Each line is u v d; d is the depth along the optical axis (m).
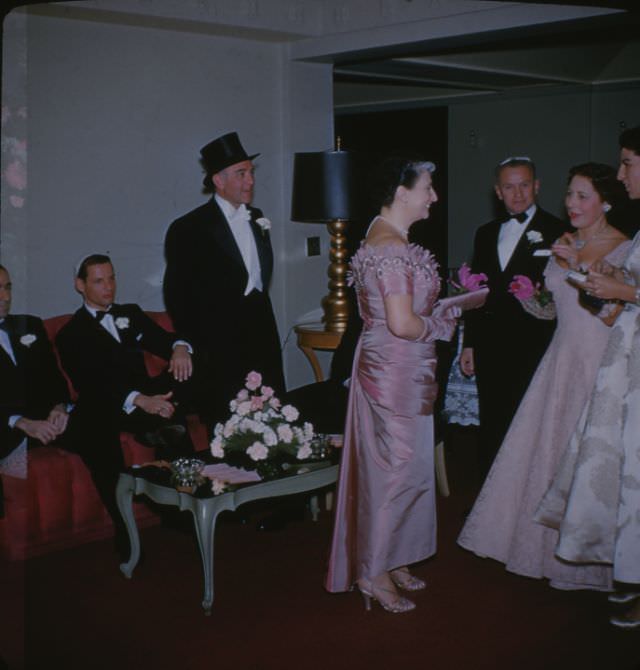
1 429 3.39
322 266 6.65
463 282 3.87
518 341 4.33
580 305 3.60
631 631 3.51
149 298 5.68
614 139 8.97
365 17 5.93
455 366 5.32
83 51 5.25
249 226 4.96
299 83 6.34
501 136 9.52
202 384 4.78
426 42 5.79
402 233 3.52
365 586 3.69
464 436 6.39
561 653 3.34
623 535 3.31
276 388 5.00
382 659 3.33
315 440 3.96
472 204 9.79
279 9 5.86
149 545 4.45
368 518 3.57
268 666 3.29
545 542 3.74
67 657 3.36
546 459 3.71
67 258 5.26
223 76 5.95
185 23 5.45
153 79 5.58
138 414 4.50
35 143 5.09
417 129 9.91
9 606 3.22
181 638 3.51
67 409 4.45
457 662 3.29
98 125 5.34
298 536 4.55
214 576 4.07
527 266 4.31
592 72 8.88
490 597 3.82
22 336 3.82
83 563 4.24
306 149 6.43
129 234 5.54
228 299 4.81
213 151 4.82
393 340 3.50
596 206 3.61
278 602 3.81
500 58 8.00
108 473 4.24
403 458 3.53
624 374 3.38
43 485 4.30
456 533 4.53
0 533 3.27
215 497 3.63
